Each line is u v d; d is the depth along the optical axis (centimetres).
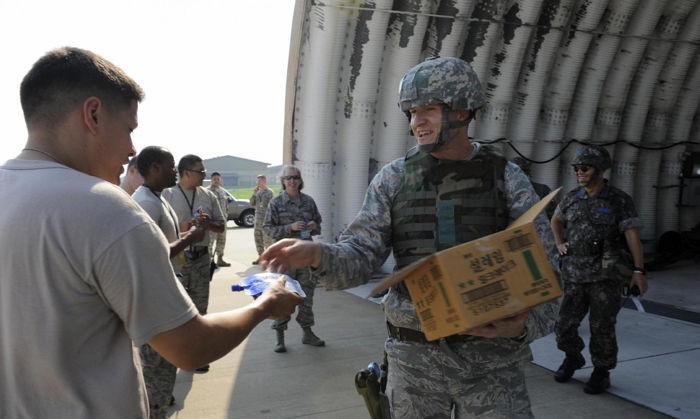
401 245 208
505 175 204
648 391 407
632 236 399
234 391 422
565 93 927
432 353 201
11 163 128
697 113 1056
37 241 116
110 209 121
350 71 836
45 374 118
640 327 590
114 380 124
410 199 205
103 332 125
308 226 565
